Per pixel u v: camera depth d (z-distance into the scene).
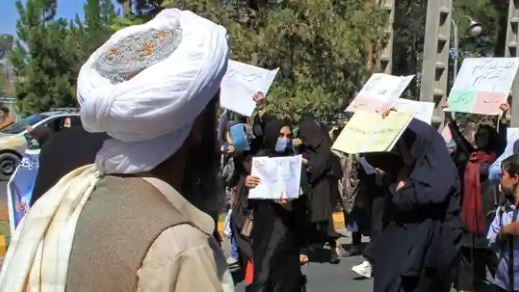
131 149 1.43
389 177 4.98
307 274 8.09
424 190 4.57
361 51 12.12
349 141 4.85
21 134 17.25
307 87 11.54
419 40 31.53
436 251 4.74
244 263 7.30
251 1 12.24
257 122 6.76
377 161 4.98
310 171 7.61
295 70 11.60
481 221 6.67
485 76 5.99
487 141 6.96
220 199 1.61
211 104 1.52
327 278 7.91
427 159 4.64
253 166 5.74
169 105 1.38
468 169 6.82
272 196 5.62
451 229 4.73
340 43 11.59
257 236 5.89
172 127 1.42
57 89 27.17
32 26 27.86
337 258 8.65
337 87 11.89
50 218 1.43
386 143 4.53
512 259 5.31
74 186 1.48
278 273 5.80
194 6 11.89
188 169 1.52
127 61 1.44
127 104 1.36
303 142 7.70
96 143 2.73
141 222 1.32
